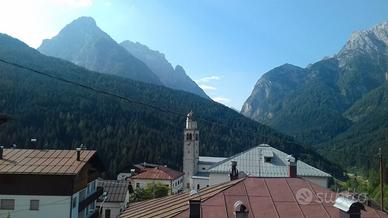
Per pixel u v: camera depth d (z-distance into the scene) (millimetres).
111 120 177875
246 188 23625
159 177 116500
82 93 196750
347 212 19375
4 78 175500
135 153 158875
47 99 171750
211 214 20594
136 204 29906
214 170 56438
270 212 21078
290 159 31938
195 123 137125
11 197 45875
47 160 49625
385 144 181000
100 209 62719
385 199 60375
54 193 45969
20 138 140125
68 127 155375
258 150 59719
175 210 22359
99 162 58906
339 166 190625
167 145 173250
